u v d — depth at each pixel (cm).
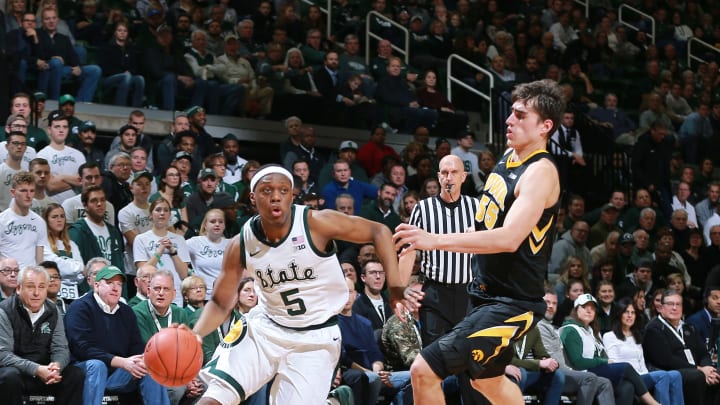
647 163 1533
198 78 1329
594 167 1545
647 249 1335
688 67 1958
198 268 971
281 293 516
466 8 1784
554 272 1206
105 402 775
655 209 1467
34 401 753
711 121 1741
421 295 497
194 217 1047
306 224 507
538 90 522
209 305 538
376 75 1512
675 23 2064
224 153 1214
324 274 516
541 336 927
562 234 1282
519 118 523
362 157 1330
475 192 1349
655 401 950
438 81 1625
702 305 1284
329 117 1412
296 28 1534
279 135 1381
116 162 1041
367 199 1230
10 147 971
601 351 976
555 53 1758
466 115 1521
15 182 870
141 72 1312
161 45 1328
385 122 1455
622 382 943
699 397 998
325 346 524
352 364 861
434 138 1491
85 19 1342
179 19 1407
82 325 778
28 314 756
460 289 752
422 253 761
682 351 1015
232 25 1512
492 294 534
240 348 528
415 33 1667
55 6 1243
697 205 1511
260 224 512
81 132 1108
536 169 512
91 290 841
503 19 1786
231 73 1370
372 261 938
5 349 743
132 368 757
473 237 489
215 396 519
